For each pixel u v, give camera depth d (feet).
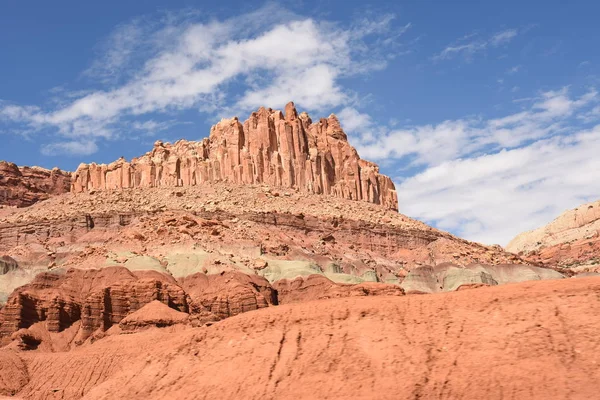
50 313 521.24
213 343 345.10
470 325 303.89
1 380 440.45
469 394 275.39
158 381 338.95
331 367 309.63
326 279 543.80
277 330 336.70
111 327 509.35
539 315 295.07
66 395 429.38
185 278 552.41
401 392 284.82
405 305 326.65
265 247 606.96
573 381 266.16
